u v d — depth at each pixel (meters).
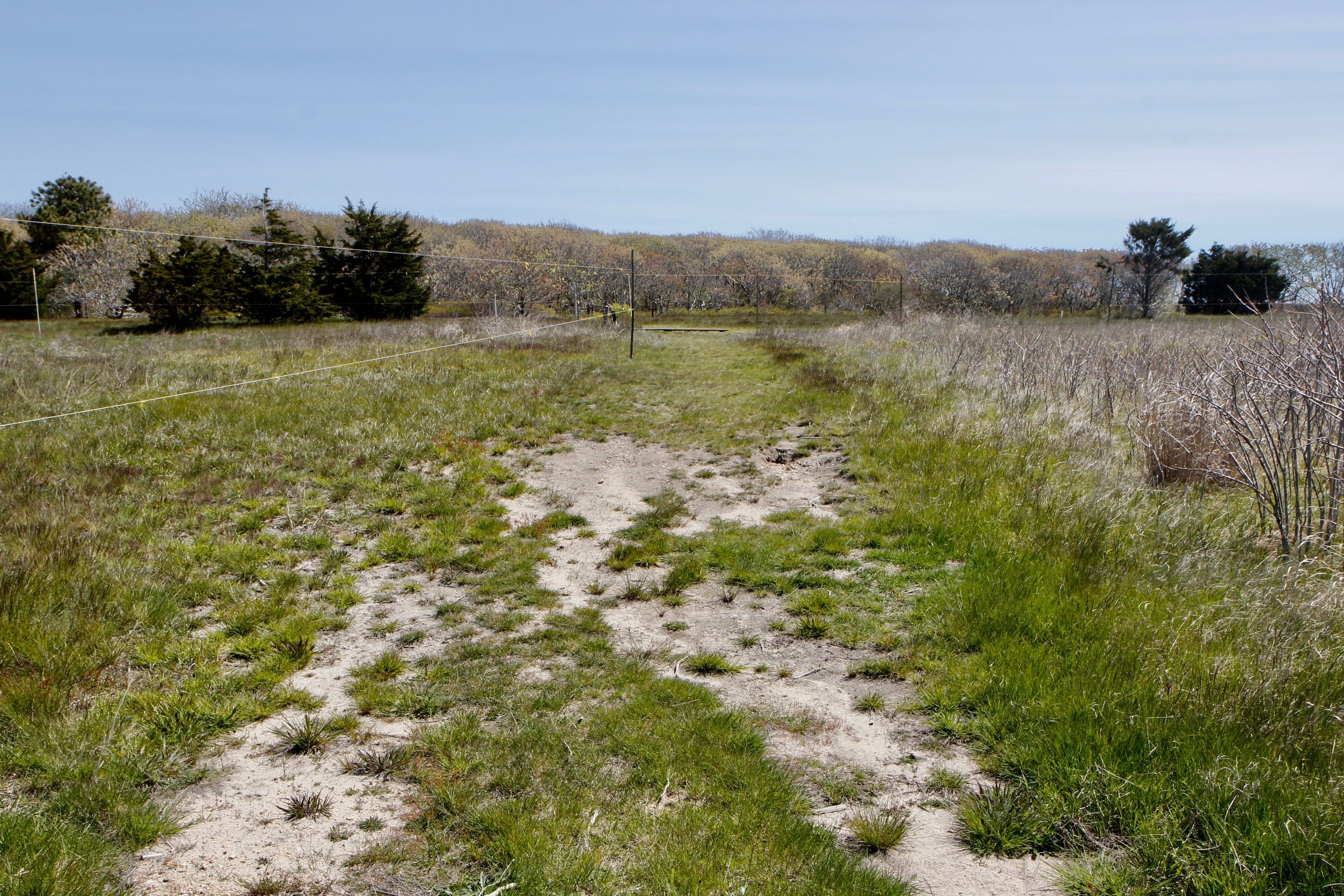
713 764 3.76
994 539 6.29
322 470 8.39
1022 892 3.00
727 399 12.77
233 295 27.75
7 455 8.25
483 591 5.87
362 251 26.69
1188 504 6.46
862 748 3.98
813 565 6.25
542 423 10.86
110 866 3.05
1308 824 3.04
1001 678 4.34
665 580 6.11
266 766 3.78
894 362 15.05
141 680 4.42
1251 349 7.09
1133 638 4.54
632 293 18.69
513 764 3.76
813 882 3.01
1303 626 4.41
